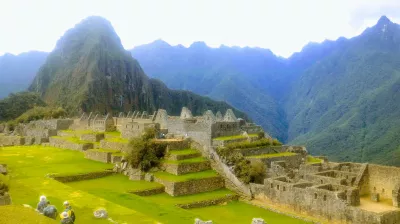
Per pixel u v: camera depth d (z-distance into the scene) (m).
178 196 58.62
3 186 35.97
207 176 63.19
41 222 21.47
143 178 64.44
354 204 50.16
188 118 81.38
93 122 102.69
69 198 40.84
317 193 51.03
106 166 69.31
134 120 94.69
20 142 107.31
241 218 50.78
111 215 35.31
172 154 67.06
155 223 33.31
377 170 58.12
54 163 71.06
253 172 62.50
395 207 50.69
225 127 73.56
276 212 54.19
